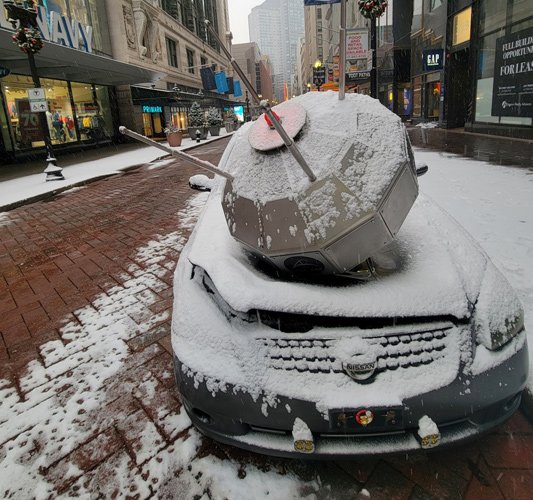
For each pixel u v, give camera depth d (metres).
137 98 29.08
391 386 1.63
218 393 1.72
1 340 3.44
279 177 1.86
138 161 16.75
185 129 39.66
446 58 20.67
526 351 1.82
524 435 2.02
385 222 1.81
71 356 3.09
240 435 1.75
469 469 1.86
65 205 9.24
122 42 28.75
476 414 1.67
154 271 4.72
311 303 1.77
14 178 13.47
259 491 1.83
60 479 2.01
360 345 1.67
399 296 1.79
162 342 3.18
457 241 2.26
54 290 4.42
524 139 13.70
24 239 6.65
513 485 1.77
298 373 1.69
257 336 1.78
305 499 1.77
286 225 1.82
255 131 2.06
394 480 1.84
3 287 4.64
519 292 3.24
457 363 1.67
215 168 1.97
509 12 14.43
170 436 2.21
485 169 8.59
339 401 1.61
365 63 20.42
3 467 2.11
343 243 1.80
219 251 2.25
